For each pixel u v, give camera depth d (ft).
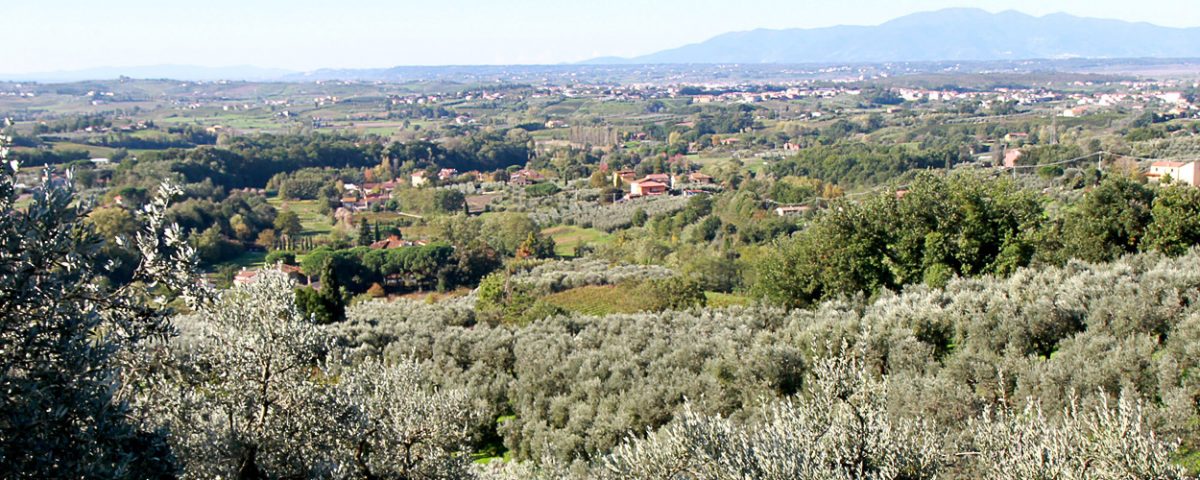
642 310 140.36
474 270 241.76
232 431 31.07
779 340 72.69
